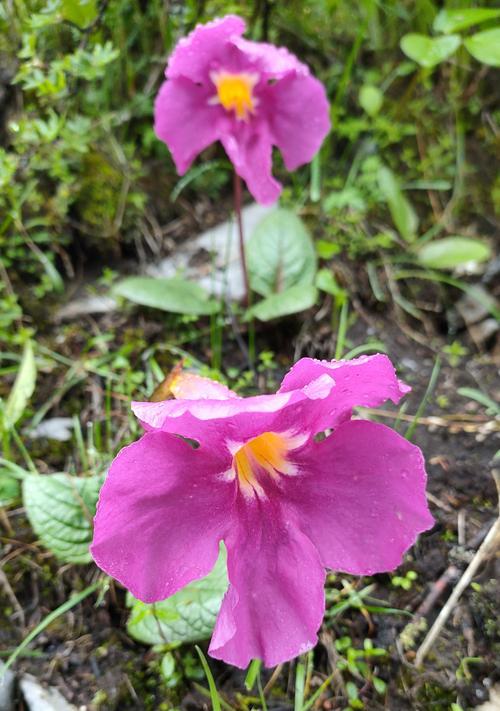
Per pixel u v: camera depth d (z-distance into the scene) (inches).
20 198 8.8
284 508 5.1
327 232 9.5
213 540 4.7
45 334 8.6
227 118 7.5
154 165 9.9
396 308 8.9
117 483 4.3
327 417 5.0
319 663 5.9
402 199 8.9
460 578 6.3
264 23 10.0
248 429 4.7
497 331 8.6
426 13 10.5
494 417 7.7
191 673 5.8
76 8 7.7
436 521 6.7
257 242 8.9
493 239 9.6
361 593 6.2
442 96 10.6
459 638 5.9
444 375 8.2
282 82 7.4
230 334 8.7
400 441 4.8
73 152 9.2
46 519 5.8
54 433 7.6
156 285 8.3
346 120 10.4
